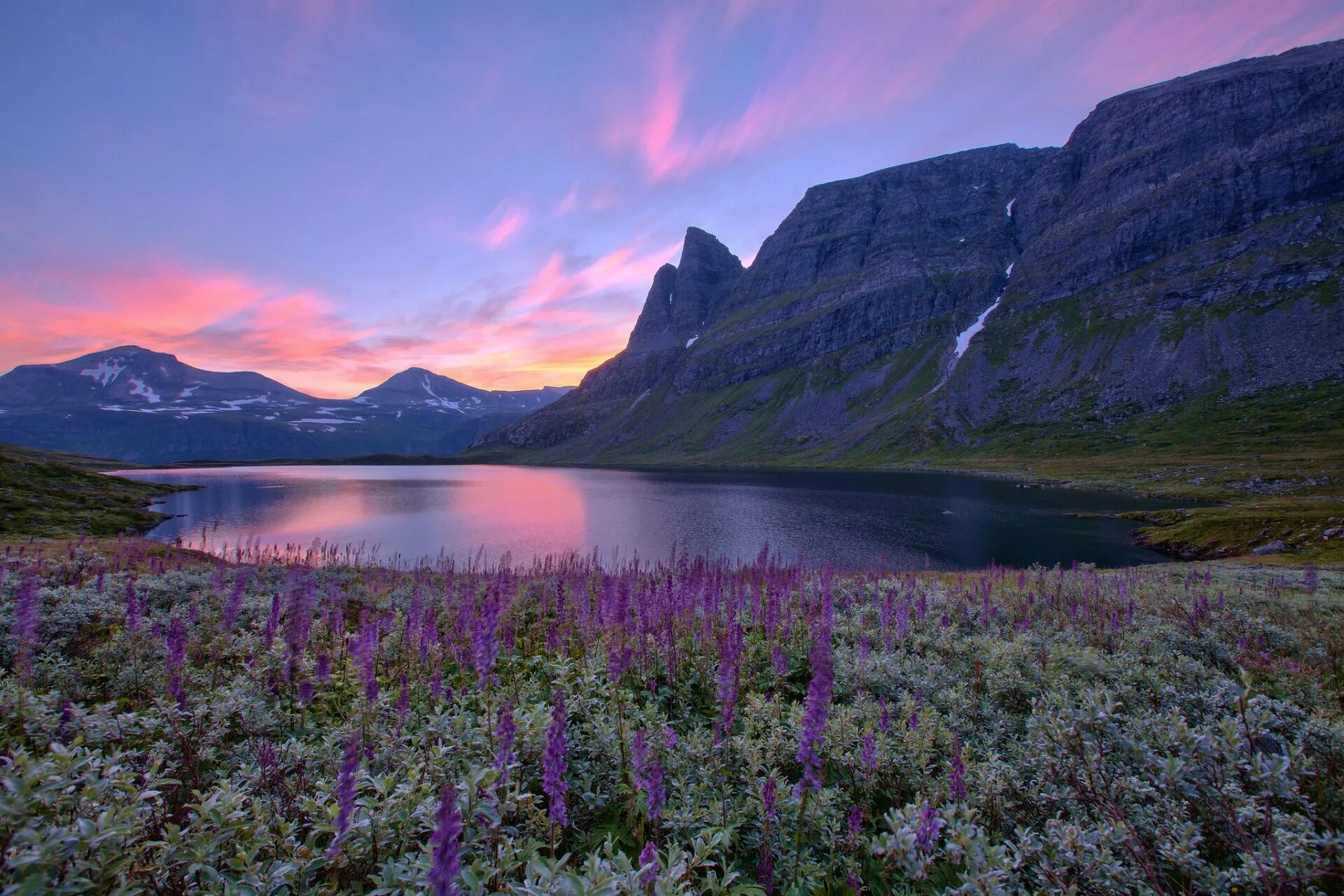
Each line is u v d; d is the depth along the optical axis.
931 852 6.31
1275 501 99.50
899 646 14.59
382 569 33.16
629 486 172.25
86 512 86.69
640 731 6.68
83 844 4.33
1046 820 6.81
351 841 5.57
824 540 79.00
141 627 12.23
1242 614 16.81
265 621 15.02
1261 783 6.49
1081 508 108.75
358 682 10.70
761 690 11.91
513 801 6.20
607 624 13.25
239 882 4.92
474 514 107.00
